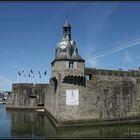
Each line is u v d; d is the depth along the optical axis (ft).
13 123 196.65
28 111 305.94
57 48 188.96
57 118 178.09
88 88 185.98
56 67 180.75
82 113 182.09
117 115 195.11
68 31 195.11
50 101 236.43
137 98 204.95
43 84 332.80
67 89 179.11
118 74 199.62
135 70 209.67
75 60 180.96
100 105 189.26
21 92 330.34
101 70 193.67
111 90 194.90
